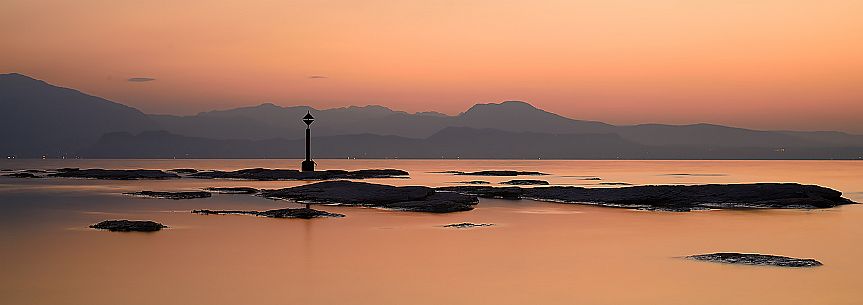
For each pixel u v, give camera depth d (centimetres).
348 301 2022
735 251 2902
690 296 2069
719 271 2427
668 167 19638
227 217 4209
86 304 1969
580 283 2248
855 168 18112
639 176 11806
